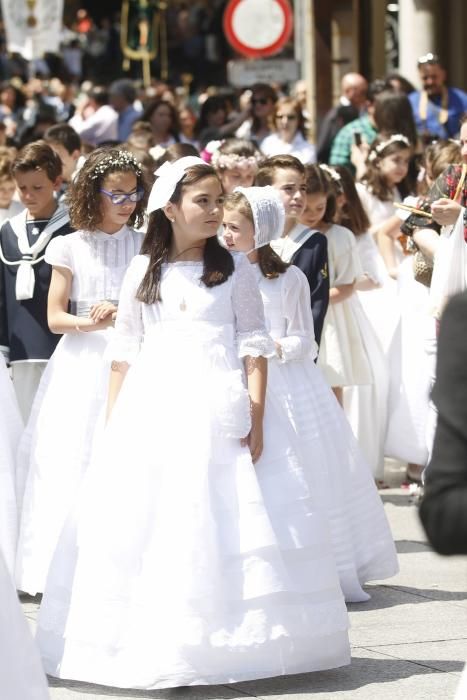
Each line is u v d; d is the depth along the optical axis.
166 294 12.47
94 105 38.62
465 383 6.83
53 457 15.15
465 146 16.52
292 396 14.64
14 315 16.92
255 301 12.55
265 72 36.34
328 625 12.22
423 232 17.45
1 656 9.98
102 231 15.52
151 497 12.07
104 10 82.50
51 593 12.53
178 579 11.77
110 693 12.05
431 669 12.84
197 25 74.69
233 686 12.29
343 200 20.38
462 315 6.89
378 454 21.52
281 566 11.93
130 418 12.34
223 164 19.56
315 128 34.41
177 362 12.34
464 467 6.80
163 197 12.31
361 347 19.89
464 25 41.28
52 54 62.53
